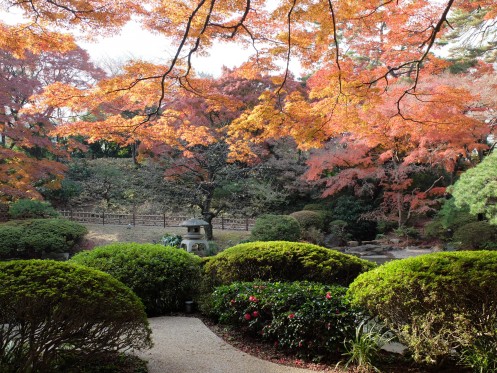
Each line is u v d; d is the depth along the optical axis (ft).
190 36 15.94
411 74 23.26
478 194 29.43
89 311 9.37
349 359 11.62
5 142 53.11
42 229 37.78
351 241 45.32
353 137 35.81
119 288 10.36
